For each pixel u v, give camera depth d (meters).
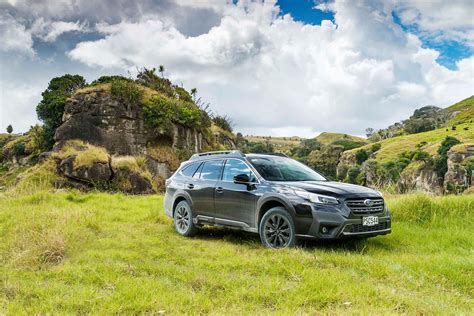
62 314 3.88
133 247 7.05
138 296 4.34
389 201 9.76
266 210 7.20
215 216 7.97
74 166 25.12
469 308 4.19
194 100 40.12
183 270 5.43
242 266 5.61
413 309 3.96
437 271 5.26
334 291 4.40
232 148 45.25
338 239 6.50
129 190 25.84
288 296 4.29
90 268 5.48
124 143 31.56
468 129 143.38
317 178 7.77
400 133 188.50
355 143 183.38
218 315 3.79
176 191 8.88
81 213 9.59
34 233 7.47
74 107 31.56
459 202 9.13
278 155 8.39
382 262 5.58
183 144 35.03
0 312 3.92
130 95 32.34
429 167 96.31
